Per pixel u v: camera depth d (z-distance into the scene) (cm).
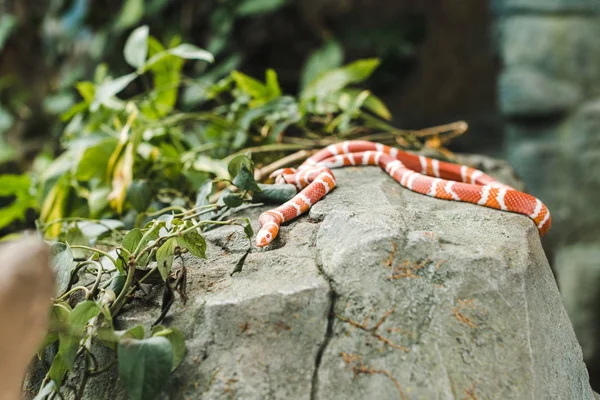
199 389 238
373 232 268
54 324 250
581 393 274
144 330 257
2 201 550
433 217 298
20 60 788
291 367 238
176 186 435
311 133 484
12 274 191
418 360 236
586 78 777
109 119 497
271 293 251
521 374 238
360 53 966
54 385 243
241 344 244
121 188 402
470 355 238
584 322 764
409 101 1023
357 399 229
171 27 830
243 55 902
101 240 371
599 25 766
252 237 305
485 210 309
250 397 232
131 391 227
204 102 713
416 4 986
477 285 253
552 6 776
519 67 802
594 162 771
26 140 762
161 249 269
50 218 437
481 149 916
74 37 812
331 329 245
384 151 387
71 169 448
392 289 250
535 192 811
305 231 299
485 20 978
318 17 927
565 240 799
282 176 352
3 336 191
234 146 462
